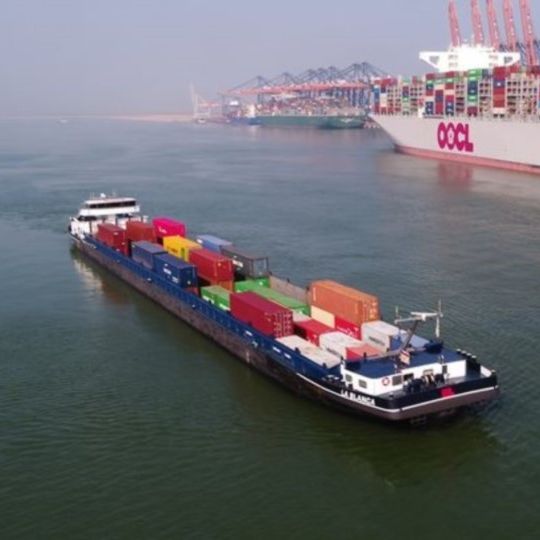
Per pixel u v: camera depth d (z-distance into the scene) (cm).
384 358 3578
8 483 3147
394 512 2919
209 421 3672
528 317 5047
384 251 7250
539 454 3262
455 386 3388
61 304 5716
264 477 3167
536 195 10650
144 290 5878
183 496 3039
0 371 4356
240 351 4397
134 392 4028
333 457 3312
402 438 3428
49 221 9512
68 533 2816
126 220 7294
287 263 6838
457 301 5472
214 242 5884
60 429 3609
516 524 2828
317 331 4066
